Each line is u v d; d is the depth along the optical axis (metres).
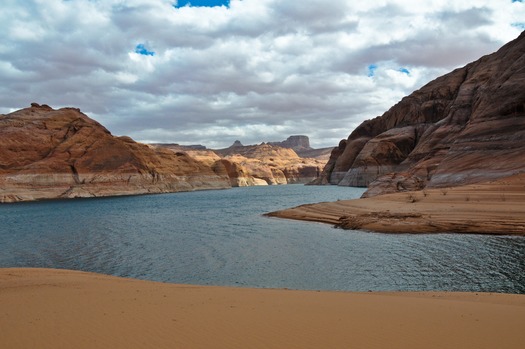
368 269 24.95
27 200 114.44
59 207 90.25
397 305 12.39
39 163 124.06
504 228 34.91
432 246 30.81
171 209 80.44
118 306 11.97
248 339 8.68
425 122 145.00
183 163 186.62
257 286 22.45
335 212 52.50
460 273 22.89
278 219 54.75
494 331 9.26
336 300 13.35
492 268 23.69
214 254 32.19
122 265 29.39
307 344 8.35
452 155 72.38
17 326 9.76
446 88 141.88
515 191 45.06
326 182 199.88
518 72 72.62
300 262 27.81
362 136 185.62
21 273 21.12
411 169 87.25
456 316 10.76
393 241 33.78
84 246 38.12
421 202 49.41
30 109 146.50
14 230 51.44
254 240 38.06
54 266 29.67
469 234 35.12
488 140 67.88
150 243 39.06
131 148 156.38
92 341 8.58
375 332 9.16
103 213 73.94
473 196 46.38
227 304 12.38
